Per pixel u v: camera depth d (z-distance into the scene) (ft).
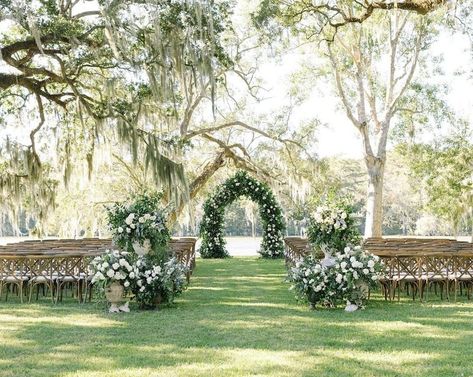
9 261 32.53
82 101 45.78
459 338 22.09
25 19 38.37
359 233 32.22
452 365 18.06
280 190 84.02
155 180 49.16
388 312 28.60
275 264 65.16
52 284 32.58
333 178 86.58
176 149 51.96
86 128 54.08
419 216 166.20
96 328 24.34
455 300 32.76
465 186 77.25
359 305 29.55
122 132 46.80
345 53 83.30
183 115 78.48
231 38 81.66
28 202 50.26
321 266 30.09
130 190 78.28
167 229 32.14
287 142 85.71
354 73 84.38
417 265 32.68
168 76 43.42
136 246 31.19
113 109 47.01
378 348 20.39
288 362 18.40
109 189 82.17
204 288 40.19
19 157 46.93
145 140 49.52
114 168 81.71
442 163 78.28
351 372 17.19
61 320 26.40
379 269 29.55
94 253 33.47
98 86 54.08
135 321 26.07
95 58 43.04
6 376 16.88
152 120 54.60
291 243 53.98
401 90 79.77
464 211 78.59
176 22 42.04
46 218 50.65
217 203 78.48
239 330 23.81
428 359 18.80
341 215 31.53
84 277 33.14
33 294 36.94
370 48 82.23
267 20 54.08
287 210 83.97
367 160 80.64
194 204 90.43
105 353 19.70
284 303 32.14
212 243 78.74
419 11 45.11
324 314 28.02
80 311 29.17
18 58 49.70
